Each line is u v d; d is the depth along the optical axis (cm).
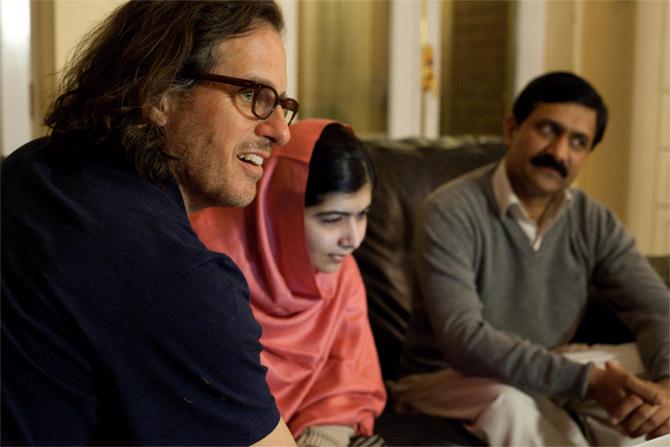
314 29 249
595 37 263
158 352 73
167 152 84
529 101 163
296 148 123
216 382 75
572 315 171
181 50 82
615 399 135
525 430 138
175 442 75
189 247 76
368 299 173
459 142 204
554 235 168
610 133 264
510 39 278
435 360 164
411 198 183
